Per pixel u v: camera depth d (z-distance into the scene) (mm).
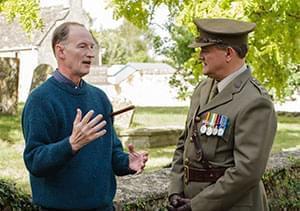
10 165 8680
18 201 3359
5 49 38969
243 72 2998
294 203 5484
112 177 3070
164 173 4711
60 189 2789
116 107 13797
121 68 36500
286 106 25344
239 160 2830
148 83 35938
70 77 2885
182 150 3287
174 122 18125
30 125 2754
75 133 2629
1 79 16141
